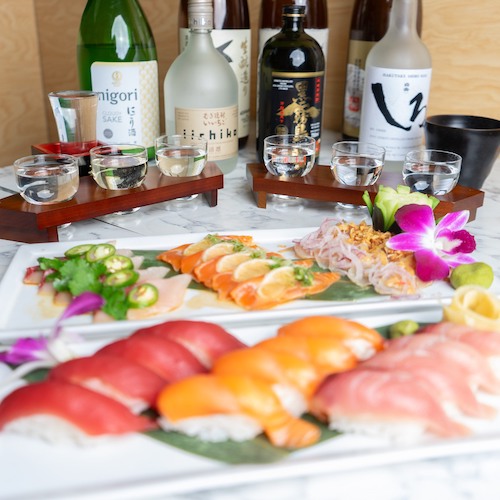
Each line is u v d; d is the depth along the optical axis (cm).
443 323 54
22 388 45
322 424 45
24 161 80
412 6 98
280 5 115
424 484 41
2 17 137
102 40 105
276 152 89
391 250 71
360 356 51
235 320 59
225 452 42
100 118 101
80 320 60
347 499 40
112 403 44
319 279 67
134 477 40
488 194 101
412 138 103
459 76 121
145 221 86
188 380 44
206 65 97
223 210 91
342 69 133
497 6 113
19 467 41
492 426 45
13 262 70
